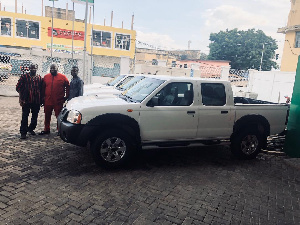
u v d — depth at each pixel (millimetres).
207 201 3982
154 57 55094
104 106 4777
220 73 24109
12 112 9766
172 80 5242
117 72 39250
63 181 4273
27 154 5375
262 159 6129
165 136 5152
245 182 4777
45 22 35344
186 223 3373
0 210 3328
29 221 3154
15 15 34156
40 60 17984
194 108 5273
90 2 15773
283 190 4559
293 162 5805
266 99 19656
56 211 3408
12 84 15461
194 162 5633
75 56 18297
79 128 4641
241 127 5805
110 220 3311
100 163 4797
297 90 6207
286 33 30344
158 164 5367
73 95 7602
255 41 55969
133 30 38875
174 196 4062
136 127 4879
